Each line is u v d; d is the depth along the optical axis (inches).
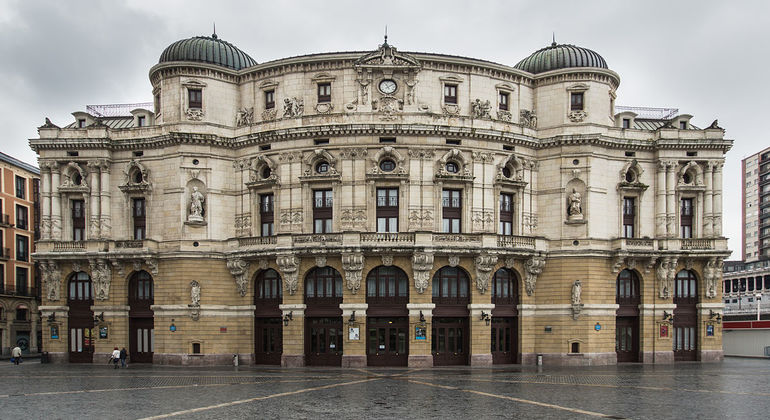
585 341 2393.0
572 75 2551.7
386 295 2313.0
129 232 2527.1
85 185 2544.3
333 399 1444.4
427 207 2353.6
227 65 2610.7
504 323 2448.3
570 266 2434.8
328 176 2349.9
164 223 2477.9
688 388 1656.0
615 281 2475.4
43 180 2559.1
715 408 1337.4
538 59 2672.2
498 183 2422.5
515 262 2423.7
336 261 2309.3
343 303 2278.5
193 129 2498.8
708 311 2544.3
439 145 2377.0
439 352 2335.1
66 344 2544.3
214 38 2672.2
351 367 2251.5
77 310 2554.1
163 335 2420.0
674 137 2551.7
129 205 2536.9
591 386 1692.9
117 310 2486.5
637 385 1717.5
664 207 2539.4
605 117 2578.7
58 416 1235.9
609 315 2440.9
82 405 1366.9
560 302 2434.8
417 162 2365.9
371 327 2321.6
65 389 1637.6
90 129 2549.2
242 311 2440.9
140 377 1936.5
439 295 2335.1
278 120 2444.6
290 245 2298.2
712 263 2536.9
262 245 2359.7
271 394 1526.8
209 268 2445.9
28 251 3459.6
